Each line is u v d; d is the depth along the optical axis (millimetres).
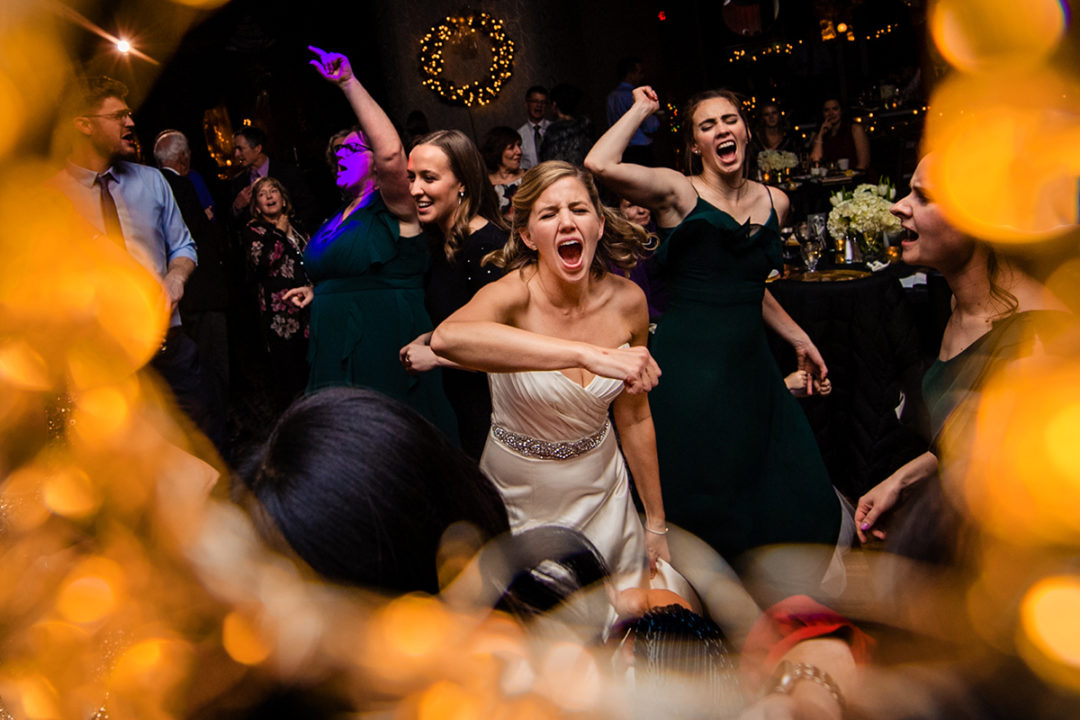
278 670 680
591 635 783
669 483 2719
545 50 8930
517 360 1817
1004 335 1152
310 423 692
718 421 2646
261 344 6828
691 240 2662
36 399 1150
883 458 3289
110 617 777
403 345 3031
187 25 9633
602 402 1992
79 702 836
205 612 699
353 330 3006
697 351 2666
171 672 694
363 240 2969
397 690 685
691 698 822
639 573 2139
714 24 10945
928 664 864
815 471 2764
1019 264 1412
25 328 1266
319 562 653
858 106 9031
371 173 3043
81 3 8641
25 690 833
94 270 2154
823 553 2658
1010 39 2848
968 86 2979
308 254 3111
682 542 2678
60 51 1378
